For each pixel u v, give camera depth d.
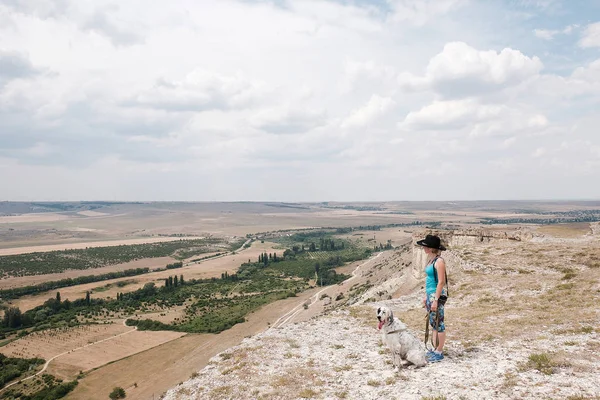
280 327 24.92
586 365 12.39
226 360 19.02
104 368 114.31
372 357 16.61
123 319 172.88
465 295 30.05
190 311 182.00
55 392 98.56
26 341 142.38
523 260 36.91
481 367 13.33
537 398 10.34
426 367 13.87
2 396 100.56
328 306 140.12
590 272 29.41
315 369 15.84
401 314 25.67
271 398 13.55
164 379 100.12
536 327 18.44
